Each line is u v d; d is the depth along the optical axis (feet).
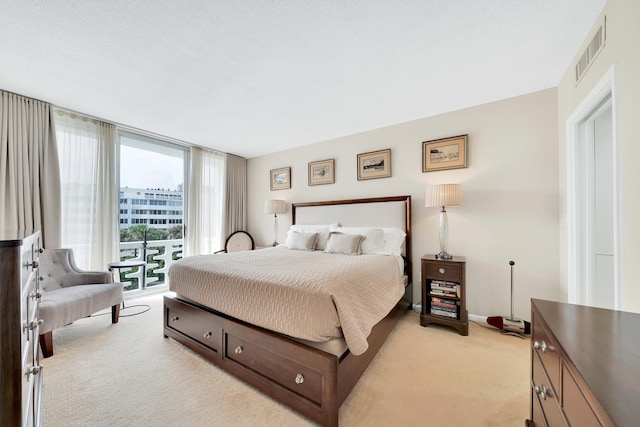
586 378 1.66
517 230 8.05
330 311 4.28
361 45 5.70
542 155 7.72
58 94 7.88
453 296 7.84
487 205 8.52
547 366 2.74
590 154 6.28
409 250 9.64
